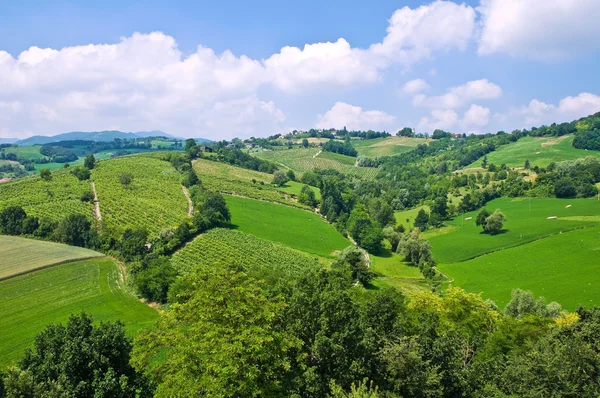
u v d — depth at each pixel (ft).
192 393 83.46
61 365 104.68
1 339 198.59
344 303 115.75
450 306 182.09
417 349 106.32
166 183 549.95
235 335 90.63
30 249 319.27
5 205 402.31
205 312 94.94
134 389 111.96
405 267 394.11
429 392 98.63
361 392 87.61
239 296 99.91
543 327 162.50
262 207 538.88
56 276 277.85
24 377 90.68
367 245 438.40
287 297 133.28
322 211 569.64
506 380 106.11
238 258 345.72
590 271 301.02
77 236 353.10
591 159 595.88
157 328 105.09
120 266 313.12
